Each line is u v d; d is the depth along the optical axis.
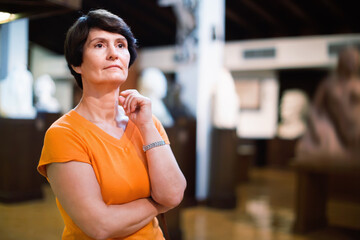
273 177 9.05
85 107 1.10
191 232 4.10
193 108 5.62
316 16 9.38
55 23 9.64
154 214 1.08
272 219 4.85
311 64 9.04
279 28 10.00
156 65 10.96
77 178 0.97
